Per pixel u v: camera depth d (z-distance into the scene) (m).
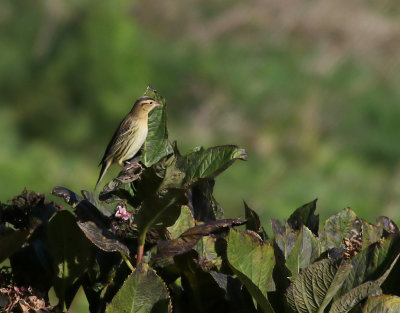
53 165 15.90
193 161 2.63
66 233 2.73
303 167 18.23
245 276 2.49
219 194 15.75
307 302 2.48
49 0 20.66
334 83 21.66
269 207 15.10
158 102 2.90
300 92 21.28
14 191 14.18
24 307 2.63
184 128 20.61
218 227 2.57
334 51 22.70
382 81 22.12
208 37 23.12
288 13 23.36
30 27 20.81
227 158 2.59
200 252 2.76
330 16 23.25
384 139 19.98
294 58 22.28
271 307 2.50
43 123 19.56
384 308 2.46
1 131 17.98
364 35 22.86
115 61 19.91
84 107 19.83
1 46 20.42
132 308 2.50
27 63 20.36
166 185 2.52
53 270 2.83
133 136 4.58
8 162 14.87
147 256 2.66
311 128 20.30
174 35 23.30
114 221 2.65
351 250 2.80
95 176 16.36
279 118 20.58
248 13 23.41
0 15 21.05
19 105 19.94
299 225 3.01
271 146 19.59
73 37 20.27
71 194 2.64
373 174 18.25
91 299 2.82
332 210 15.87
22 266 2.85
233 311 2.63
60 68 19.78
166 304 2.49
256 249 2.54
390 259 2.55
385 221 3.00
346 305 2.49
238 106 20.95
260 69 21.64
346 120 20.59
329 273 2.42
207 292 2.71
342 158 18.78
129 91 19.91
